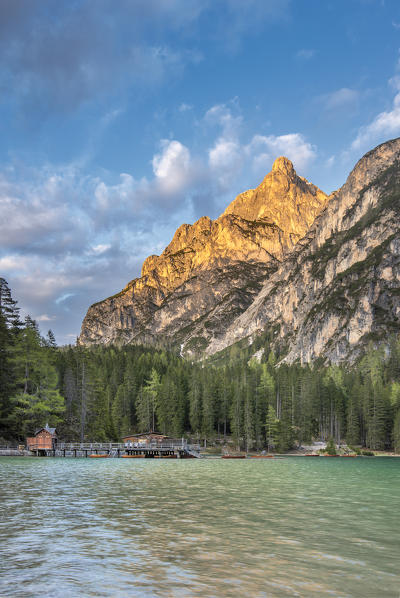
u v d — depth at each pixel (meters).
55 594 11.74
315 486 38.09
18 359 84.38
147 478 43.31
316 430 142.75
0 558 14.91
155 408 135.75
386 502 28.44
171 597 11.55
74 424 103.38
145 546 16.48
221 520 21.66
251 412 121.81
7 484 35.94
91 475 45.19
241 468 61.19
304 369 176.00
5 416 83.19
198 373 149.62
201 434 127.75
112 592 11.90
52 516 22.17
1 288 91.50
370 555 15.61
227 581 12.77
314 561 14.78
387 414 132.50
